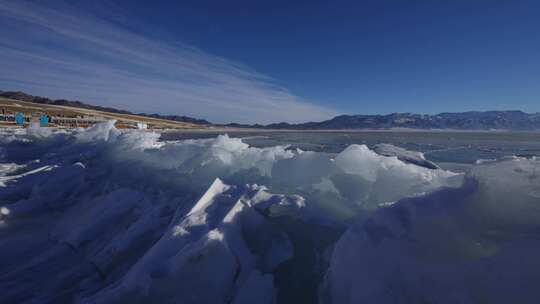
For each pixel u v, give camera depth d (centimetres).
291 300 311
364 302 238
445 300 212
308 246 373
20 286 403
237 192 459
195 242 335
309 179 493
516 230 234
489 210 258
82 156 990
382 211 308
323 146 2675
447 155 1884
